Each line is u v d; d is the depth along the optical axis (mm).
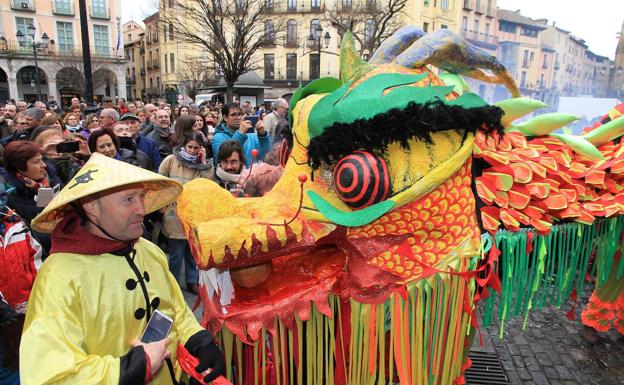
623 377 2898
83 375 1228
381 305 1643
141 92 47562
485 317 1976
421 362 1680
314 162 1595
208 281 1661
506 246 1902
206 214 1505
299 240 1542
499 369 2932
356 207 1555
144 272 1514
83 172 1377
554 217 1980
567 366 2996
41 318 1252
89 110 8766
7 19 32312
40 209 2752
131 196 1396
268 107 13953
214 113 9719
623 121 2246
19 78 33875
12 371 2059
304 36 30844
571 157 2182
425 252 1646
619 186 2193
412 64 1708
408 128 1514
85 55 8914
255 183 2098
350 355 1690
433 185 1570
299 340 1667
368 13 16531
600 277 2438
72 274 1338
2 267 2191
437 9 25656
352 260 1672
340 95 1599
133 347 1350
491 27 27641
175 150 3707
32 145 2775
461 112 1568
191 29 18109
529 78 27828
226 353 1655
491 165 1854
